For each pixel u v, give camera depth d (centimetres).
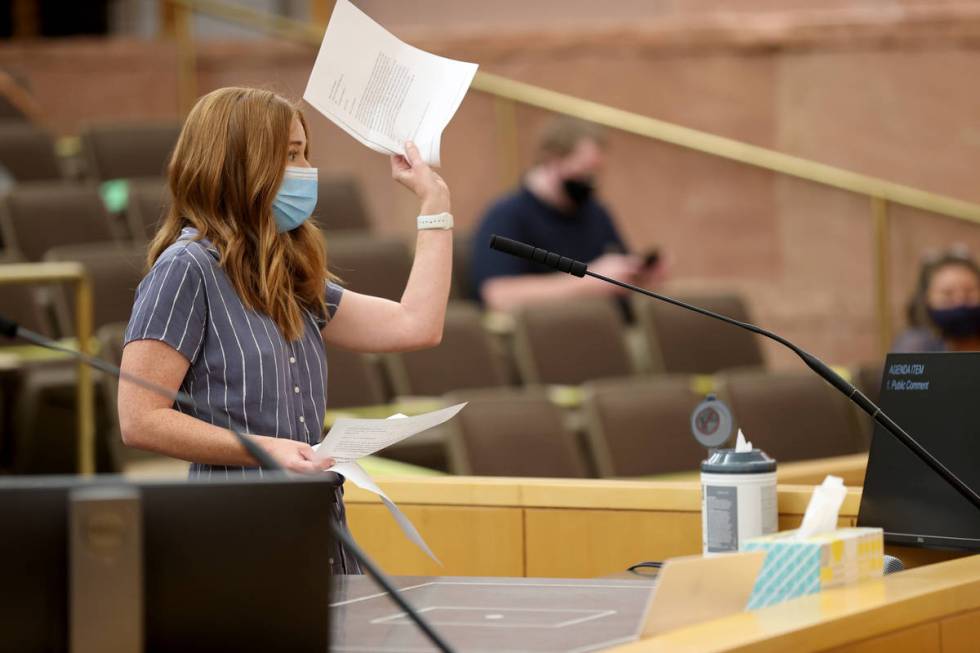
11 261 1108
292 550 290
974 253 1508
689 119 1609
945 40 1533
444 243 508
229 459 437
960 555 468
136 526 279
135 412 443
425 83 501
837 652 340
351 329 502
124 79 1655
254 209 466
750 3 1616
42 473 972
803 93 1577
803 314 1560
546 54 1644
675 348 1177
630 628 349
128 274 1053
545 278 1239
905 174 1550
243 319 461
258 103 470
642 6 1672
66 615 279
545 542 561
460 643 336
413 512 585
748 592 364
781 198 1566
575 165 1242
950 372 472
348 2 489
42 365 995
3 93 1555
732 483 445
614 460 928
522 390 1152
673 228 1593
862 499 480
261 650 289
